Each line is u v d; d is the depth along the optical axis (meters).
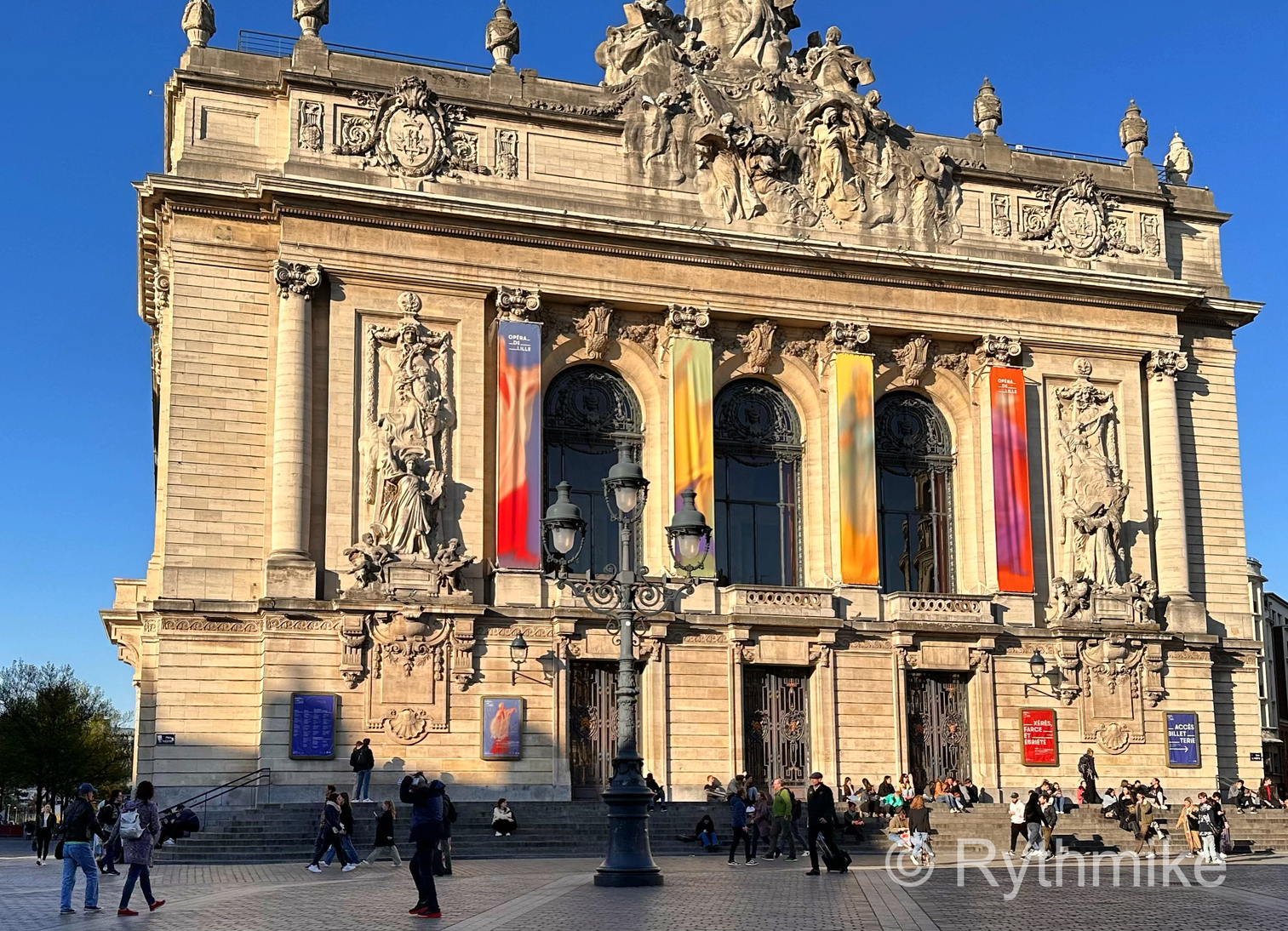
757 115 59.75
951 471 61.44
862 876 35.12
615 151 57.72
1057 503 60.81
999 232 62.28
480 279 54.75
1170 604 61.06
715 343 58.22
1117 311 62.81
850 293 59.31
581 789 52.66
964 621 57.06
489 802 50.34
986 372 60.62
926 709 57.03
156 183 51.81
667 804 50.38
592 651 52.97
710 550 55.31
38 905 29.59
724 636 54.56
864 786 53.09
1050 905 27.75
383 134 54.59
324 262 52.84
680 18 60.59
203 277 52.47
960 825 50.56
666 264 57.16
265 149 54.16
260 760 48.81
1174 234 66.31
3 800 131.12
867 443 58.25
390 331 53.53
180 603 49.62
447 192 55.03
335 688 50.06
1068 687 58.31
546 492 56.12
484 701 51.31
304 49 54.78
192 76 53.56
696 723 53.66
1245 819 55.94
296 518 50.72
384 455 52.12
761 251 57.62
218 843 44.47
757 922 23.91
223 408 51.88
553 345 56.41
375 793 49.59
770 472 59.31
